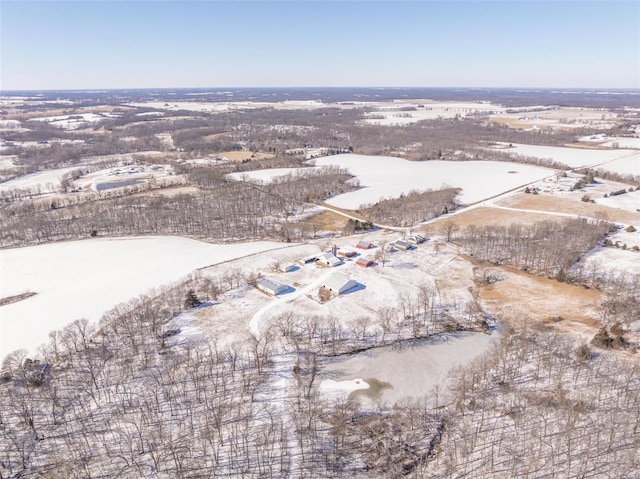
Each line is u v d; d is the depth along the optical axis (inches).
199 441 1950.1
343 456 1883.6
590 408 2081.7
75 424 2064.5
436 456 1884.8
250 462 1840.6
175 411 2135.8
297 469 1811.0
